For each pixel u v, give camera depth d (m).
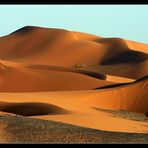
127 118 54.72
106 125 40.31
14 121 27.92
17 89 100.38
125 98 69.50
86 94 71.31
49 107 51.69
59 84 102.38
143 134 27.12
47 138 24.88
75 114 47.12
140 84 71.56
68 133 26.11
